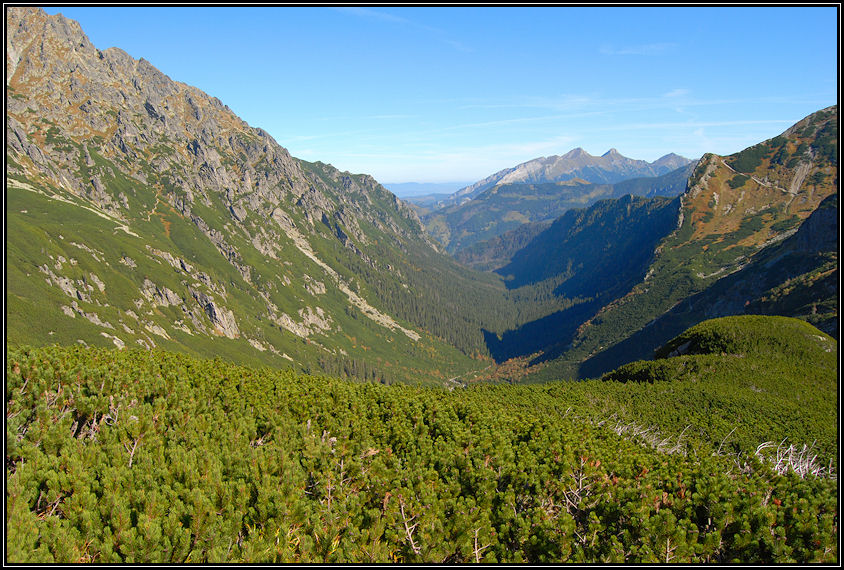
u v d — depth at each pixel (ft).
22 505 27.61
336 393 63.52
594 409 106.32
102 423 41.93
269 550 29.30
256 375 68.59
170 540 28.09
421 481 38.70
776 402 120.37
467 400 80.59
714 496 34.99
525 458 45.24
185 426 43.42
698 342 188.44
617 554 30.91
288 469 37.42
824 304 369.30
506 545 33.76
